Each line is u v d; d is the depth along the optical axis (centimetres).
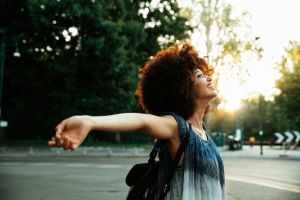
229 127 8025
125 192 1154
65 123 149
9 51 3788
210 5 3844
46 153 2858
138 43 3700
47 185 1282
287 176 1655
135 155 2919
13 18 3744
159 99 213
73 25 3441
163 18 4022
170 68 212
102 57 3425
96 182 1378
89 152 3128
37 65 3959
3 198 1009
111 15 3728
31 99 4150
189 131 195
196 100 218
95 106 3616
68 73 3488
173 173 195
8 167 1892
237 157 3075
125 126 165
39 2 3291
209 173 198
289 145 4806
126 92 3641
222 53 3866
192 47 225
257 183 1413
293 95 4612
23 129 4366
